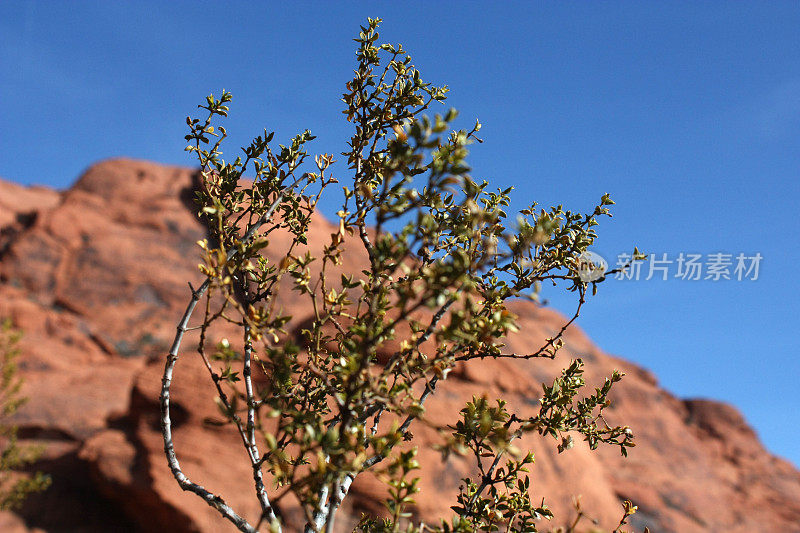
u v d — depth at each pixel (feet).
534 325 83.05
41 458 58.39
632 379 106.22
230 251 6.89
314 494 4.75
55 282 100.22
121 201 120.57
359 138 8.23
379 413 6.95
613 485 81.51
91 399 72.69
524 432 7.00
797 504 101.91
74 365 82.64
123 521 50.85
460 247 6.77
